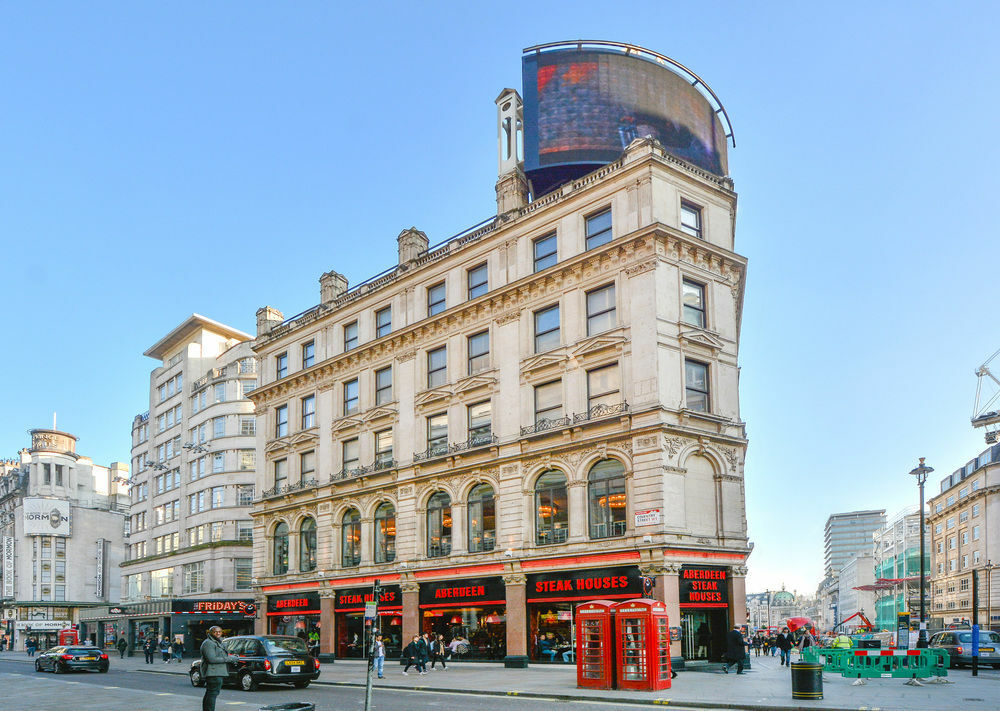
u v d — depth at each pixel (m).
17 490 121.25
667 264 34.56
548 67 45.09
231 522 72.19
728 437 34.81
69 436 125.06
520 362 38.34
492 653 37.56
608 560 33.22
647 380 33.28
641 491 32.66
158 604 76.25
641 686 23.58
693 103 46.34
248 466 73.38
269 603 51.38
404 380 44.41
